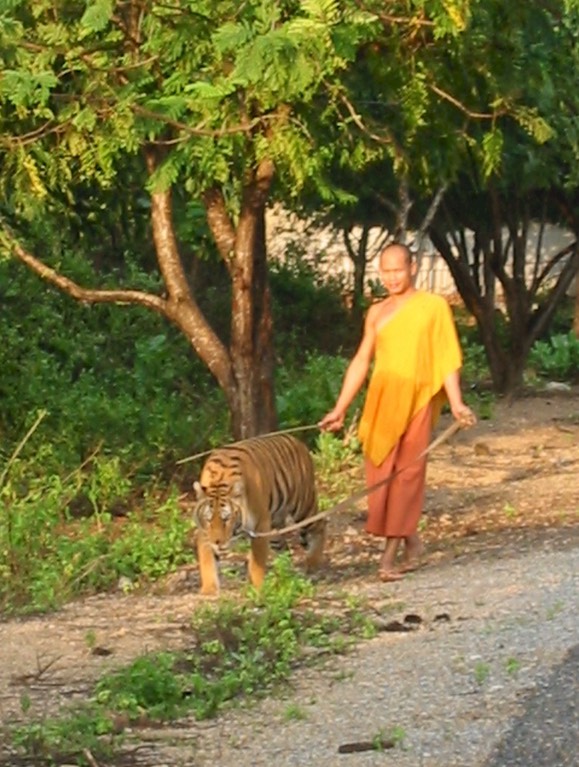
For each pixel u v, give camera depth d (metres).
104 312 26.62
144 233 19.88
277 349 32.00
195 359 25.86
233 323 16.38
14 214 17.00
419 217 26.67
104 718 8.73
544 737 7.85
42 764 8.17
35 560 13.64
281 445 12.68
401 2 12.26
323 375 23.33
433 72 14.25
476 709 8.38
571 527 14.20
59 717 8.95
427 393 12.34
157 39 12.47
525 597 10.88
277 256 37.09
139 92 13.02
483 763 7.60
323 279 36.03
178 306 16.36
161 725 8.76
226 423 19.59
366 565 13.34
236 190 15.95
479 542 13.88
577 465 18.55
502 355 26.42
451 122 15.06
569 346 29.50
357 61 14.11
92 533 14.77
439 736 8.02
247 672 9.51
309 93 11.91
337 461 18.19
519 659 9.19
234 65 11.01
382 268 12.40
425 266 41.69
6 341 22.39
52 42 13.06
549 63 16.41
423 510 15.92
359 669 9.50
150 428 19.19
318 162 13.63
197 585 12.98
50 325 24.55
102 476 16.64
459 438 20.98
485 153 14.88
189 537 14.56
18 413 19.48
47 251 24.81
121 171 16.44
